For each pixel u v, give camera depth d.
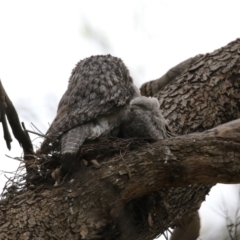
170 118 10.43
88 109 8.24
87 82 8.67
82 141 7.88
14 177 8.01
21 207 7.54
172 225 10.02
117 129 8.71
